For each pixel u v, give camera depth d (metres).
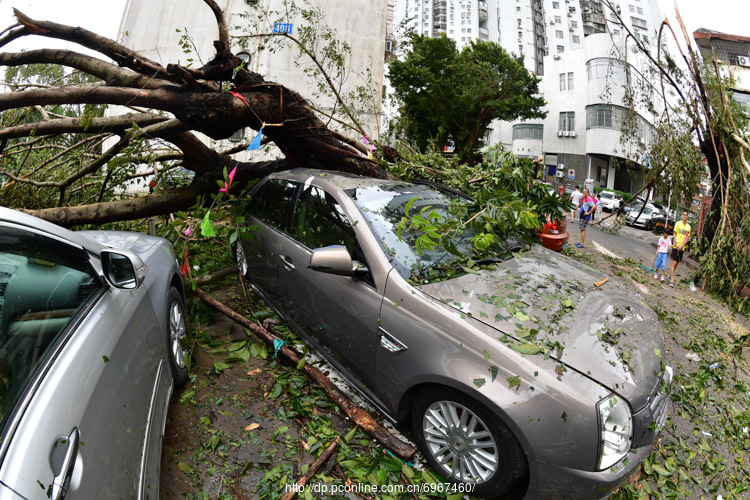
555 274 2.95
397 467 2.42
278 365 3.38
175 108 4.09
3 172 4.82
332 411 2.90
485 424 2.14
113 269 1.89
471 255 3.00
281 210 3.69
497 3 72.19
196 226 3.76
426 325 2.34
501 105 26.36
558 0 70.69
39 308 1.47
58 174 5.82
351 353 2.78
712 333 5.12
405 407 2.55
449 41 26.78
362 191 3.23
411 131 28.23
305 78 18.44
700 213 8.59
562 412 1.97
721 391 3.79
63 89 3.72
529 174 4.79
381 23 19.72
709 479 2.69
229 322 3.97
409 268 2.65
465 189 5.27
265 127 4.75
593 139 39.72
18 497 0.96
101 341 1.62
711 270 7.53
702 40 33.34
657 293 7.22
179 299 3.03
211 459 2.44
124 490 1.48
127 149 4.52
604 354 2.22
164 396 2.31
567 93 42.66
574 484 1.99
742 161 7.72
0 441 1.05
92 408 1.40
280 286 3.51
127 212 4.78
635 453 2.13
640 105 8.73
